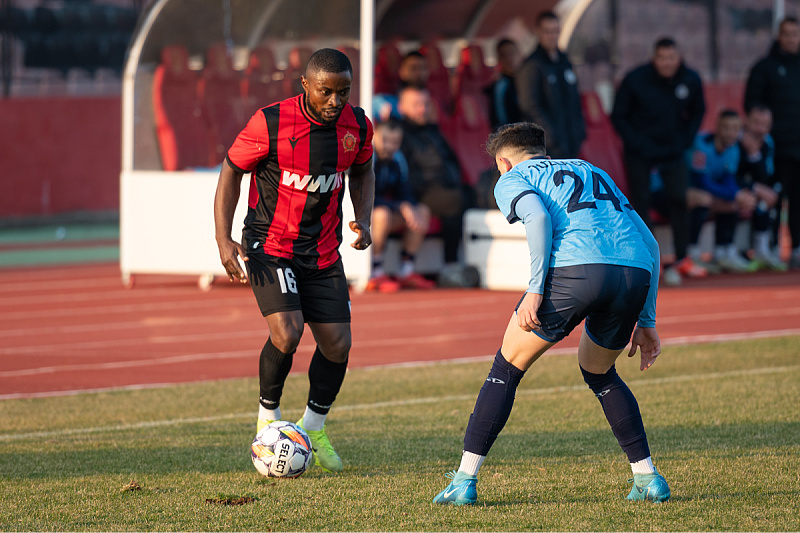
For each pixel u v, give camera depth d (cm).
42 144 5062
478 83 3681
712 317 2602
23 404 1700
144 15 3117
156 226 3186
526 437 1402
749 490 1088
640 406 1588
